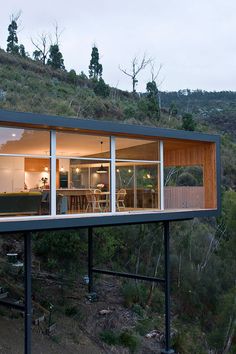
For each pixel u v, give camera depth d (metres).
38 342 11.95
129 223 11.91
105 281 17.44
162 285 18.78
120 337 13.78
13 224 9.27
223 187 30.56
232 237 21.83
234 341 16.77
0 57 41.44
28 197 10.23
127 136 12.14
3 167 9.85
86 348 12.69
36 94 33.25
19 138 10.09
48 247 16.58
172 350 13.56
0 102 28.53
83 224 10.59
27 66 42.50
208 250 21.62
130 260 18.92
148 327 15.16
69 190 11.05
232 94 77.50
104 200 11.65
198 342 16.36
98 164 11.59
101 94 42.06
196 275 19.44
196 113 62.22
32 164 10.35
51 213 10.54
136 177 12.46
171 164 15.57
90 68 58.69
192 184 27.59
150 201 12.73
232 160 35.97
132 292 16.67
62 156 10.84
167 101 73.06
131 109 37.41
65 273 16.44
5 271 14.66
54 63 50.44
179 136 12.82
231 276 20.81
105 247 17.84
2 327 11.98
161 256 19.30
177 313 17.78
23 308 10.79
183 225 22.52
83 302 15.32
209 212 13.66
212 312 19.00
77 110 33.22
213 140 13.87
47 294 14.73
